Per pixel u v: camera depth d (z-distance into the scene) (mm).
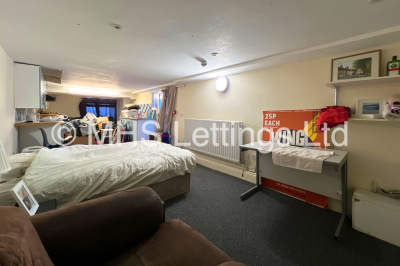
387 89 1746
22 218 693
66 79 3961
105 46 2016
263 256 1446
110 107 7602
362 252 1489
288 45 1938
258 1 1201
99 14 1369
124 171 1862
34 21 1467
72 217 917
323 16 1368
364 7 1238
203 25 1538
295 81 2393
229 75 3244
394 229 1558
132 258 935
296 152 1879
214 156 3588
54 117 3482
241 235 1681
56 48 2072
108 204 1028
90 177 1687
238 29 1599
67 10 1312
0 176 1492
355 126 1940
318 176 2090
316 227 1806
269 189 2682
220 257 922
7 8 1278
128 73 3338
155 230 1170
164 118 4918
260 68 2742
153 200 1178
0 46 1995
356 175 1958
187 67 2881
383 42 1704
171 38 1799
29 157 2000
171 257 928
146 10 1314
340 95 2023
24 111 3117
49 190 1478
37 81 2750
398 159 1730
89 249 911
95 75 3525
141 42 1899
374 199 1687
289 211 2088
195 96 4008
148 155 2314
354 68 1906
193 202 2275
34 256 597
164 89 4883
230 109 3262
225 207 2164
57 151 2258
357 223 1753
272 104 2645
